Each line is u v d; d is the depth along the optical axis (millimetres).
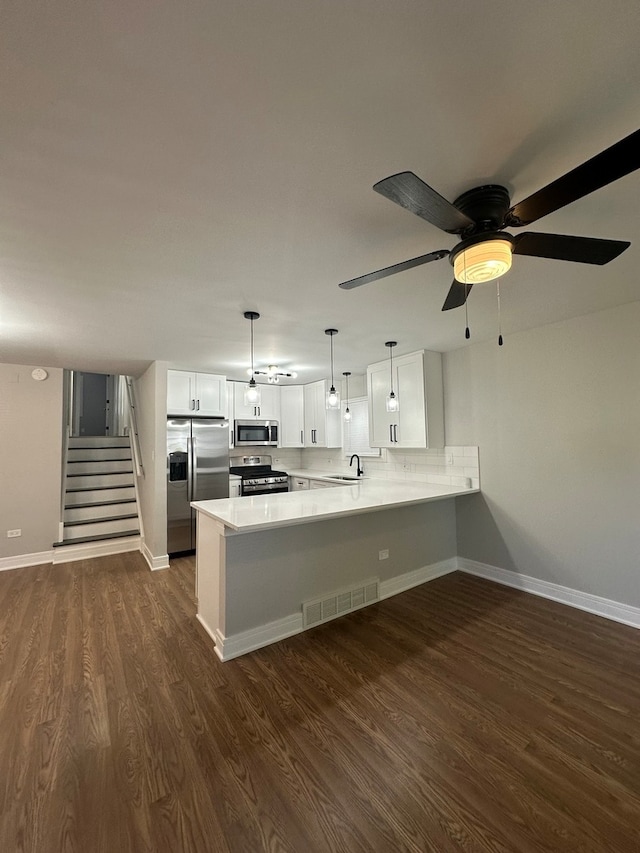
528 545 3320
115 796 1407
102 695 1977
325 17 802
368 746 1643
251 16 794
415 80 950
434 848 1228
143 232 1603
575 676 2133
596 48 881
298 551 2674
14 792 1419
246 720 1799
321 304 2488
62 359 3934
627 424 2723
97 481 5324
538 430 3232
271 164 1224
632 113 1057
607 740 1676
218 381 5000
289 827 1298
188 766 1541
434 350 3891
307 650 2410
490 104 1024
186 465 4598
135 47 850
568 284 2305
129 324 2797
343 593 2904
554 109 1045
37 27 802
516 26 832
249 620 2432
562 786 1449
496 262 1309
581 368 2947
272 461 6285
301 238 1680
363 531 3082
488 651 2387
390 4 782
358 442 5191
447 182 1329
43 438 4324
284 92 971
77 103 983
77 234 1604
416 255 1854
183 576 3764
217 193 1361
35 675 2148
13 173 1228
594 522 2900
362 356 4078
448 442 3959
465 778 1485
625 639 2520
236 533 2363
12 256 1775
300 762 1560
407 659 2301
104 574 3824
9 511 4125
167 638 2562
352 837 1264
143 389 4715
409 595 3262
